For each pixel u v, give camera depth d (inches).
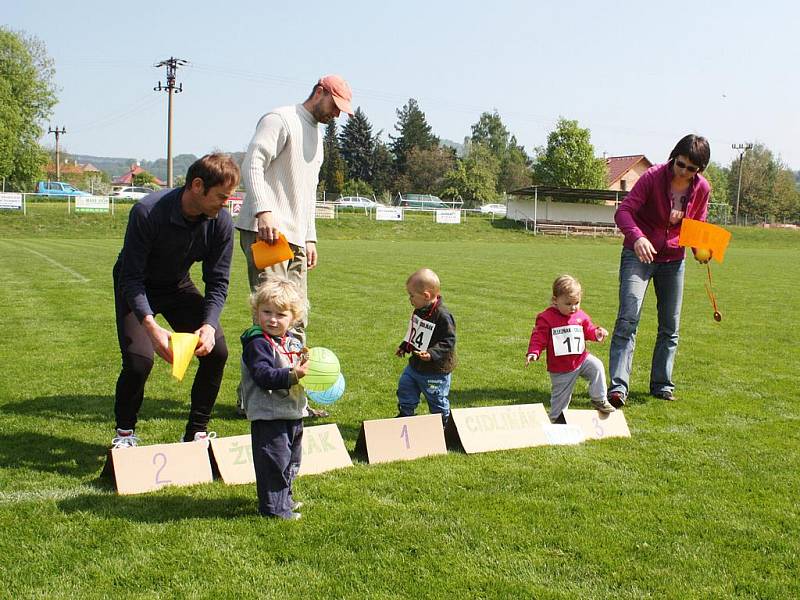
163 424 210.4
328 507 151.2
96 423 211.2
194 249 179.2
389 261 912.3
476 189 3297.2
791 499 161.9
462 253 1165.7
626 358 246.8
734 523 147.6
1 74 2428.6
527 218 2229.3
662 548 135.6
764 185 3496.6
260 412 144.9
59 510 146.5
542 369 302.5
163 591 115.6
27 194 1931.6
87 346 326.0
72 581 118.3
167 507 149.8
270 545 132.6
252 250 196.9
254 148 209.6
